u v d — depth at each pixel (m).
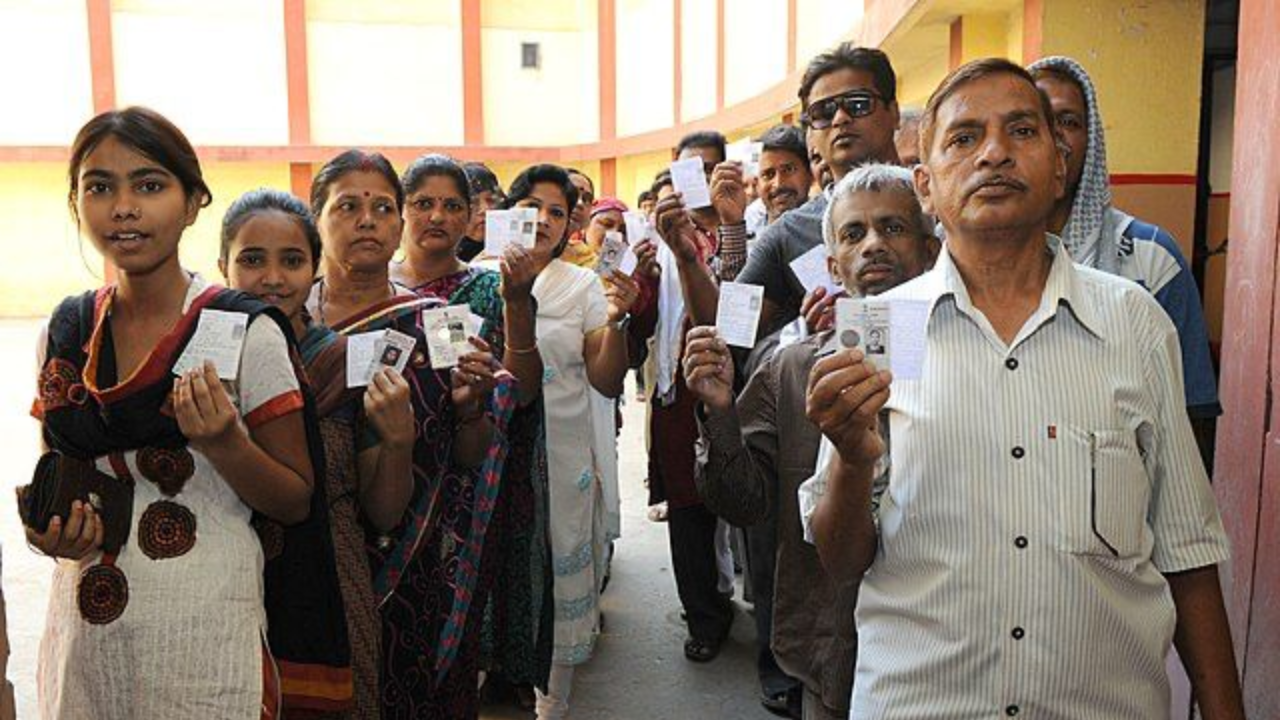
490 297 3.19
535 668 3.33
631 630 4.45
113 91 18.16
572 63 19.61
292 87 18.80
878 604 1.75
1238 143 2.82
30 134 17.92
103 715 1.82
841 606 2.11
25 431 8.45
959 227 1.67
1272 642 2.53
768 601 3.45
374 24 19.14
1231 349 2.84
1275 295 2.55
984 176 1.63
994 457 1.62
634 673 4.01
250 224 2.34
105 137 1.82
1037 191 1.64
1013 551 1.60
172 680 1.81
